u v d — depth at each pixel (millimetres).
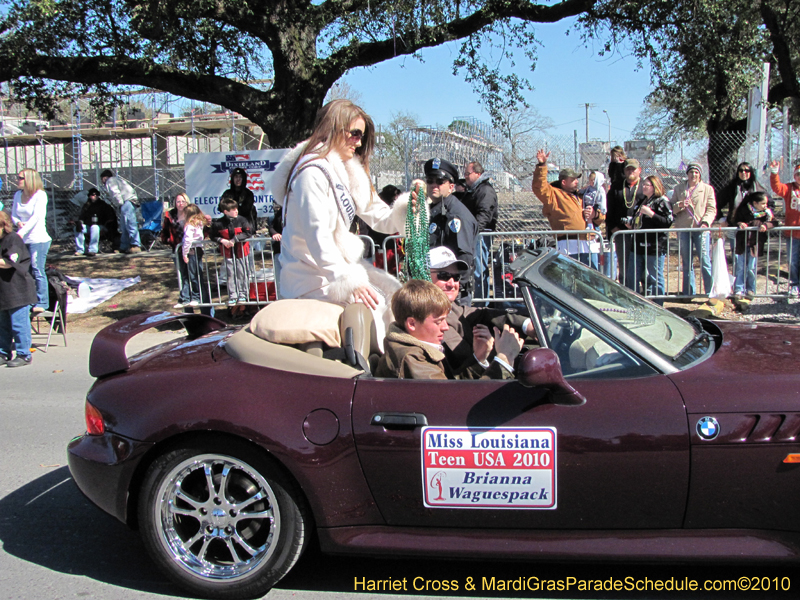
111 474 2953
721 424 2537
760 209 8414
